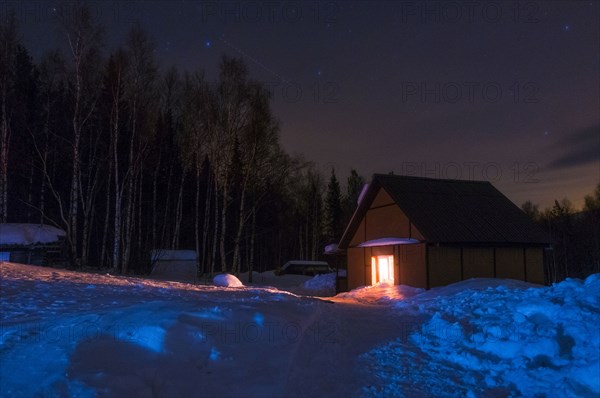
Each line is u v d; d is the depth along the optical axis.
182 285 15.74
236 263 32.53
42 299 9.02
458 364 6.07
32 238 23.73
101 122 30.47
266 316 7.60
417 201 19.89
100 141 31.84
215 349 5.68
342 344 7.32
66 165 34.09
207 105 31.19
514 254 19.64
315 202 57.31
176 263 33.56
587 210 60.75
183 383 4.75
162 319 6.05
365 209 22.86
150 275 29.67
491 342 6.22
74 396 3.93
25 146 31.58
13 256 23.16
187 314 6.55
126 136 33.16
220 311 7.13
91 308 7.90
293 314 8.63
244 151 31.80
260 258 59.00
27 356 4.68
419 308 11.30
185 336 5.73
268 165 32.75
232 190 37.50
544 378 4.86
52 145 31.80
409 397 4.88
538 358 5.41
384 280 21.14
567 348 5.40
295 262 46.41
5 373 4.26
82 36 24.48
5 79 26.75
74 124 25.27
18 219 33.41
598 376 4.43
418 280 18.50
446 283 18.20
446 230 18.42
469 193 22.08
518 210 21.45
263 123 31.39
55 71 27.89
